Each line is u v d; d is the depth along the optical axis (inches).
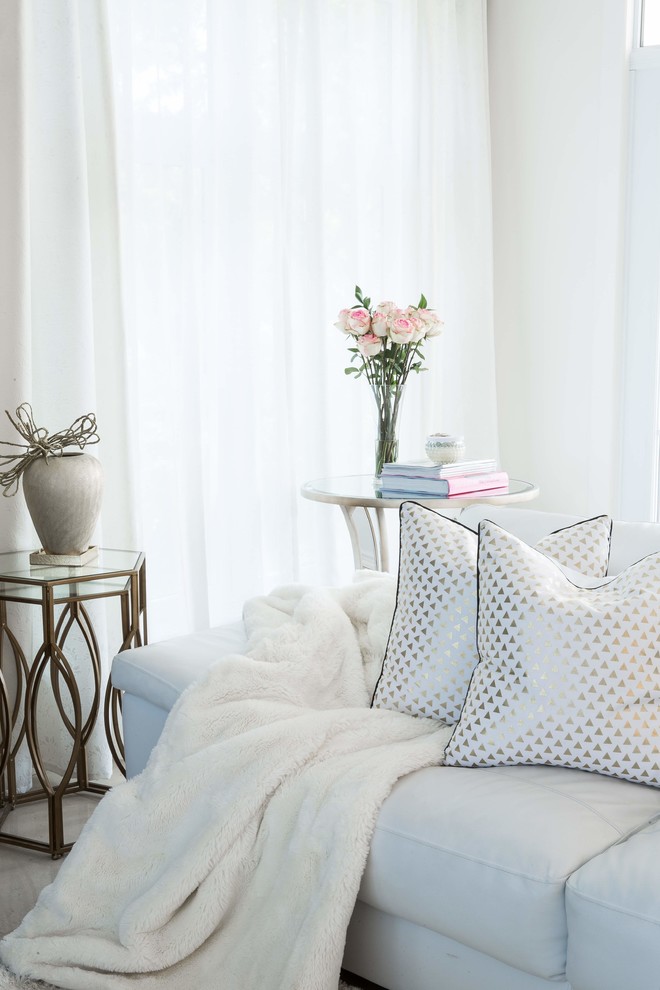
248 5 122.3
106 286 106.9
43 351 103.0
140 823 71.7
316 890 62.9
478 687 67.4
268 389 130.5
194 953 66.7
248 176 123.6
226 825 66.6
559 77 157.6
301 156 133.0
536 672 64.7
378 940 65.4
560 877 54.3
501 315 167.8
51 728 105.4
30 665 102.6
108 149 105.4
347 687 79.5
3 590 92.0
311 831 63.9
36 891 81.7
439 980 62.3
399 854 60.4
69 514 92.4
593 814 59.1
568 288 160.4
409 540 76.8
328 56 136.6
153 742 83.5
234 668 76.9
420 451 155.9
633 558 81.1
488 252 161.2
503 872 56.0
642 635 64.7
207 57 118.6
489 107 164.9
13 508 100.7
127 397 108.5
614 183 153.2
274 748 68.8
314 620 82.0
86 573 89.7
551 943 54.8
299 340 135.6
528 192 162.9
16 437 100.0
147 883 70.3
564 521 87.4
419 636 73.8
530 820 58.1
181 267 116.8
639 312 156.4
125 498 109.3
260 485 130.7
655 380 156.3
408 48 148.9
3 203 96.7
